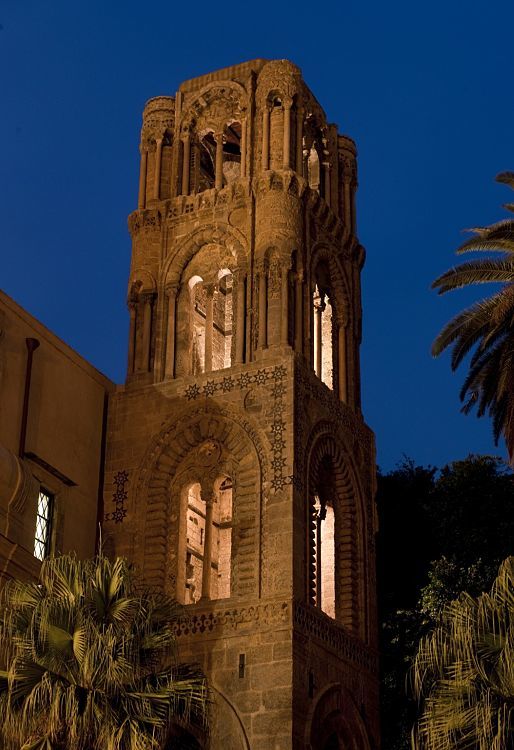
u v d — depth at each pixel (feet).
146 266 160.15
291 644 130.72
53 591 109.81
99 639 102.83
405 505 193.26
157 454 148.36
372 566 153.89
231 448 143.95
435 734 102.12
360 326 166.09
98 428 151.53
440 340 153.28
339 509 152.35
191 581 151.84
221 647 133.69
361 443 158.40
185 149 165.27
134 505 146.92
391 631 173.58
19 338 140.77
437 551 188.03
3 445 133.39
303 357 149.38
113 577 109.60
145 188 165.48
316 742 132.05
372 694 145.59
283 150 158.51
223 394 147.43
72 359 149.38
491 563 178.70
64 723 100.89
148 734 101.76
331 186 168.55
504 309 140.56
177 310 156.87
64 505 142.00
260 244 153.07
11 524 127.13
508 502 184.75
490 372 151.64
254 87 164.55
